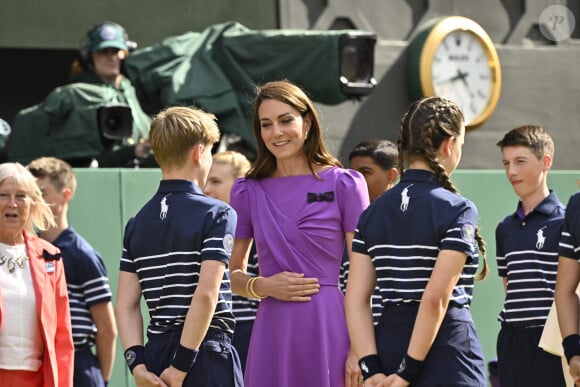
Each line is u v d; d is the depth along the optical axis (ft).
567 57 122.83
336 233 57.52
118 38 95.91
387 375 48.26
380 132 112.78
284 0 112.88
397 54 114.62
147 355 52.29
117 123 90.94
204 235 51.80
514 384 70.33
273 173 59.21
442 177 49.03
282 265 57.11
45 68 122.21
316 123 58.34
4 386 59.82
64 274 65.51
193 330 50.62
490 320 96.63
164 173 53.88
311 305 56.59
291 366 56.29
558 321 57.52
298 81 98.32
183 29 113.39
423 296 47.11
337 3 114.11
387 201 49.42
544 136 71.26
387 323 48.80
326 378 55.77
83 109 90.79
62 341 62.95
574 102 122.93
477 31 115.85
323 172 58.23
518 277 70.59
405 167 51.75
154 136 53.52
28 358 60.44
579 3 125.80
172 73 96.27
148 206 53.47
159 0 112.68
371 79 99.76
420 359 47.06
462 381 47.42
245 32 99.81
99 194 84.48
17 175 61.05
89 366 69.15
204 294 50.67
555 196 71.41
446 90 115.14
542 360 69.15
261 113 57.52
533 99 121.08
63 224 70.03
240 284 58.54
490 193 97.86
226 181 71.77
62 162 70.54
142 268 53.01
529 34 123.65
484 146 118.32
